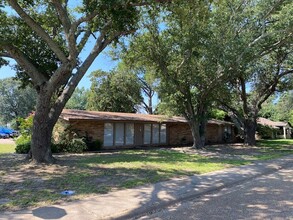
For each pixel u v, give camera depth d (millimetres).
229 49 17438
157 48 19797
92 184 8766
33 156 12367
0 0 11547
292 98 46500
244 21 18359
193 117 22812
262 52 19984
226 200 7469
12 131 42875
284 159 16484
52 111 12625
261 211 6375
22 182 8820
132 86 40344
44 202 6676
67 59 11828
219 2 16078
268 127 43938
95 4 9898
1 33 12172
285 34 17953
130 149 22594
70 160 13984
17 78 14836
